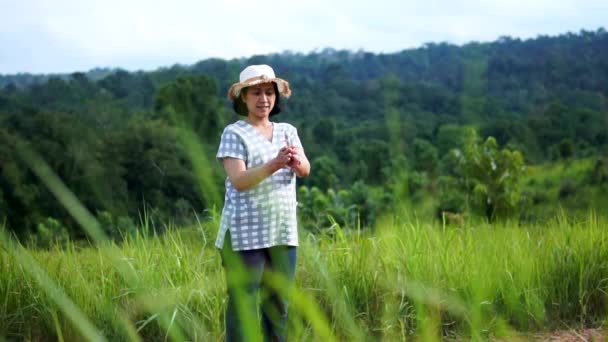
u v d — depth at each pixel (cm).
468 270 412
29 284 443
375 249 450
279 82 378
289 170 376
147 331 416
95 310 409
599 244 514
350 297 425
